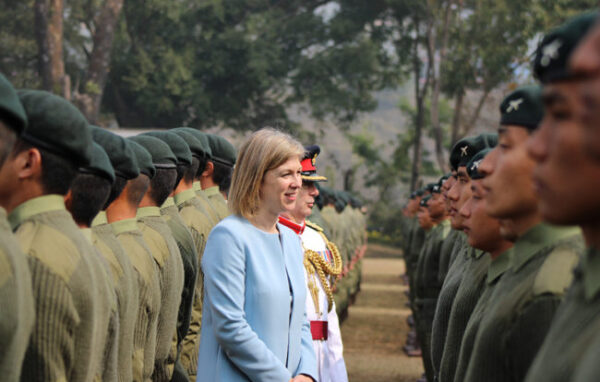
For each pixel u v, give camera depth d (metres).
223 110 32.81
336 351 3.80
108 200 2.79
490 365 1.81
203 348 2.81
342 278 9.70
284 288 2.80
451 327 2.67
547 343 1.40
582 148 1.12
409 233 11.96
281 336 2.76
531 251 1.84
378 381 7.74
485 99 30.73
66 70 31.91
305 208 4.07
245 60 31.80
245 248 2.77
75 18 31.72
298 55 34.22
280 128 3.01
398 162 42.47
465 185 3.04
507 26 28.69
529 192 1.82
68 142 2.09
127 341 2.74
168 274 3.26
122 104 32.12
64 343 2.03
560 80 1.14
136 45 31.27
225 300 2.69
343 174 43.47
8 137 1.80
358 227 13.70
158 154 3.37
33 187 2.09
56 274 2.01
